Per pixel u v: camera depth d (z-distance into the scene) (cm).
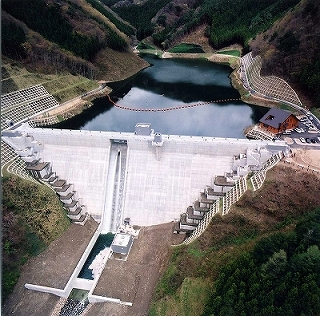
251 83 15362
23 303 6184
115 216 7944
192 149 7725
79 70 16200
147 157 7969
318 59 12556
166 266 6444
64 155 8244
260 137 10625
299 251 4806
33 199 7312
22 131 8288
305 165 6669
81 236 7438
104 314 5869
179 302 5625
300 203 5950
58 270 6669
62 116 13350
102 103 15212
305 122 11006
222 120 12975
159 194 7762
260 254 5191
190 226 7188
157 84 17650
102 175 8044
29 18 15575
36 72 14200
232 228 6200
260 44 17325
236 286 4878
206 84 17438
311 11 13962
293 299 4422
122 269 6669
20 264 6619
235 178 7169
